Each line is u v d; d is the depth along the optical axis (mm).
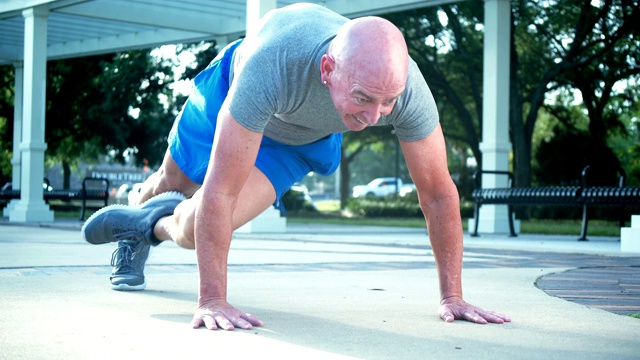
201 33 15789
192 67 23297
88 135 23812
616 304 3277
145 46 16781
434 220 2875
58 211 21812
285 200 25641
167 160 3408
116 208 3602
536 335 2479
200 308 2629
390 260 5758
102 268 4738
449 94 21344
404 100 2547
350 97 2279
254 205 2977
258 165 3012
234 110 2549
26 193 13992
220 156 2590
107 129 23250
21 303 3121
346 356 2104
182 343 2270
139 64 22828
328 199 68625
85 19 15555
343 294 3574
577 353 2182
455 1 12109
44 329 2498
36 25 13930
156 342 2283
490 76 11633
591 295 3596
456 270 2887
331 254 6402
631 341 2379
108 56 23125
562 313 2980
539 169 20859
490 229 11203
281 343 2287
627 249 7156
